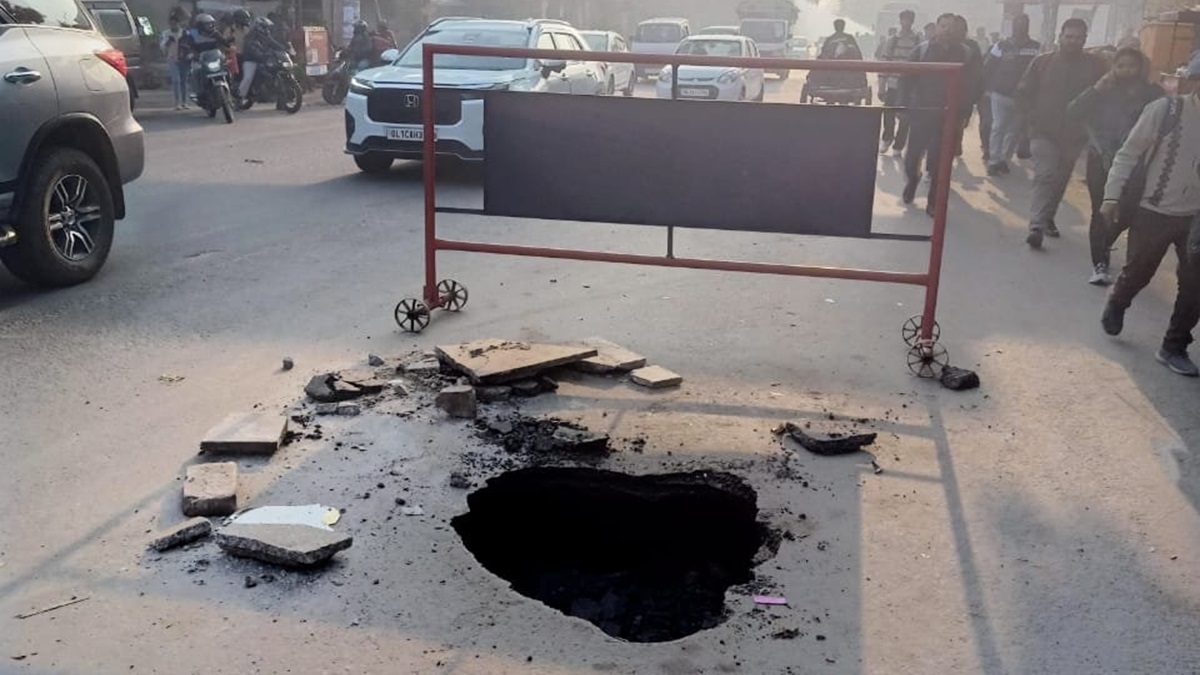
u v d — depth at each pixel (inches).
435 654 125.9
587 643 129.2
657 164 226.7
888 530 158.4
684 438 187.5
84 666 122.3
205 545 148.6
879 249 354.0
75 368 217.0
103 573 141.2
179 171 470.6
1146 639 134.6
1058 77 348.2
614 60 225.6
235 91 775.1
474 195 430.3
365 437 183.5
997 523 162.4
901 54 621.9
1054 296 298.5
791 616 136.1
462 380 207.0
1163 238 239.0
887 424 197.9
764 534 157.9
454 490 165.9
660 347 238.1
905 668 126.4
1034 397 216.1
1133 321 275.7
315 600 135.9
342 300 270.8
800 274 227.0
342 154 543.5
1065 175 357.7
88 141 286.8
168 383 209.5
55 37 277.6
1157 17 715.4
